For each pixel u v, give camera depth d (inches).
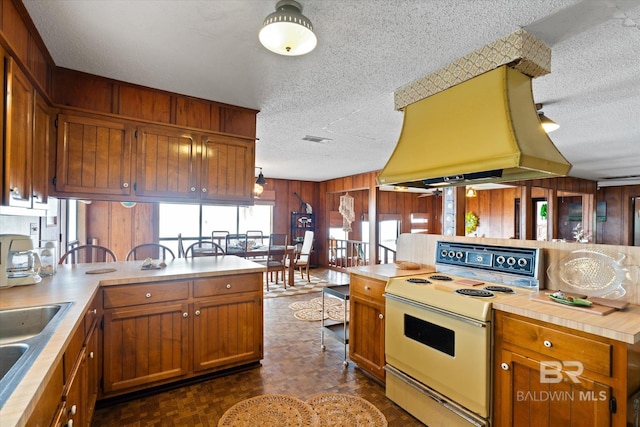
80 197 91.3
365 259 305.0
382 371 96.0
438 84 86.9
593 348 53.7
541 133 74.9
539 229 350.0
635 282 65.9
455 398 73.7
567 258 76.4
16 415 28.3
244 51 78.4
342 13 62.7
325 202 340.8
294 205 333.1
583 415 54.9
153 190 101.5
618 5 59.8
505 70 72.5
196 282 98.9
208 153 111.2
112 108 96.5
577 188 278.4
